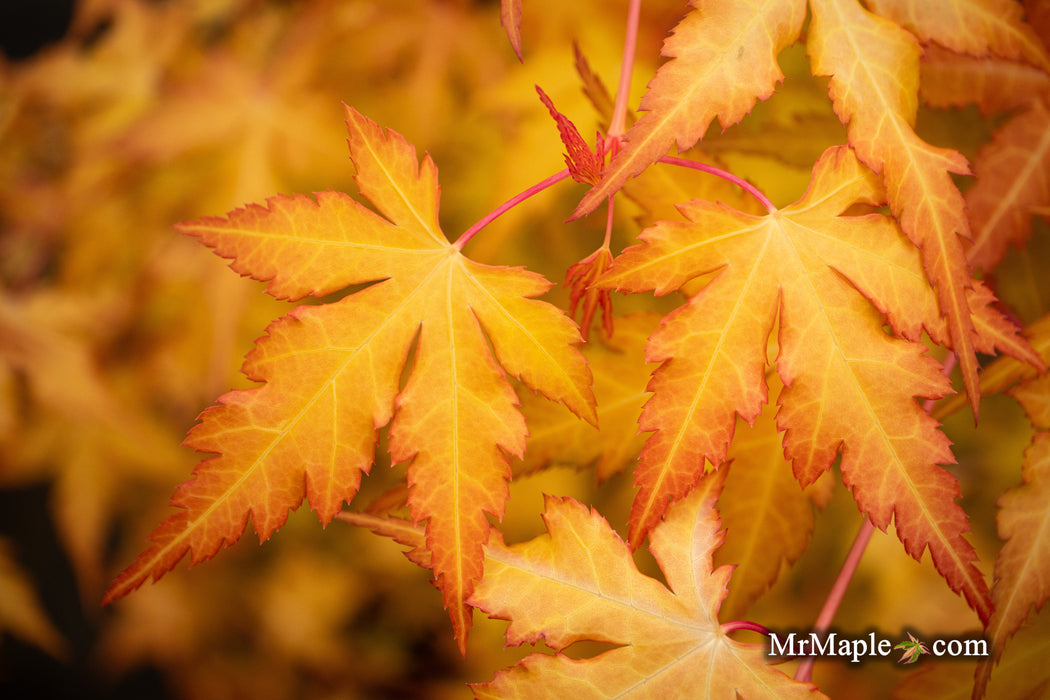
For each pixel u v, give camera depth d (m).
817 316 0.28
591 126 0.38
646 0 0.38
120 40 0.51
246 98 0.46
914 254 0.28
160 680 0.74
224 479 0.27
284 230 0.28
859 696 0.34
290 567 0.59
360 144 0.28
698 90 0.27
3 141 0.50
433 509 0.28
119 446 0.50
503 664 0.53
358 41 0.45
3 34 0.62
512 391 0.28
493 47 0.44
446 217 0.45
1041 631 0.29
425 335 0.28
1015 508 0.28
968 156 0.31
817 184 0.28
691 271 0.28
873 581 0.41
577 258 0.41
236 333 0.45
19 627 0.56
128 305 0.47
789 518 0.30
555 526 0.29
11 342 0.49
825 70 0.27
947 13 0.28
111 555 0.62
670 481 0.27
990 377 0.29
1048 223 0.31
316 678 0.62
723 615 0.30
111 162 0.48
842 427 0.27
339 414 0.28
